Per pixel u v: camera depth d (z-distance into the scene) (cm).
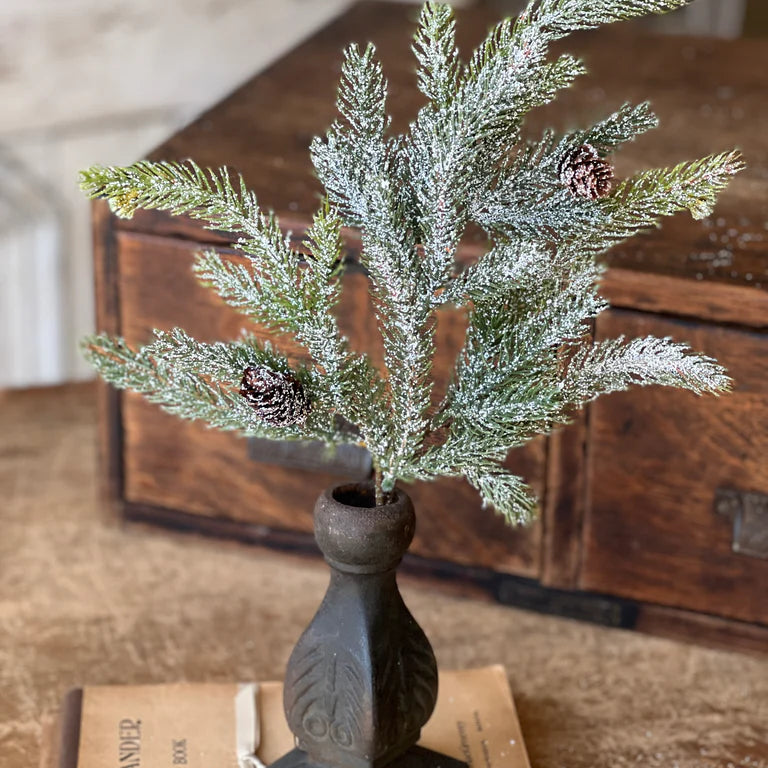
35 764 82
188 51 153
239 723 84
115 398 100
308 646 74
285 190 96
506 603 98
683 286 87
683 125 110
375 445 71
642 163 103
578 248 69
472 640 94
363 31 127
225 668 91
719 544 92
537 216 67
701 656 93
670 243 92
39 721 85
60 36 144
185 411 73
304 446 96
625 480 92
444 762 79
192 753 82
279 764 78
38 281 156
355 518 71
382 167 68
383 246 66
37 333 159
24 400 117
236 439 99
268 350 70
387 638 73
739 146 106
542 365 70
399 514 71
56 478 108
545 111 110
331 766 76
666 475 91
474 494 95
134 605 96
